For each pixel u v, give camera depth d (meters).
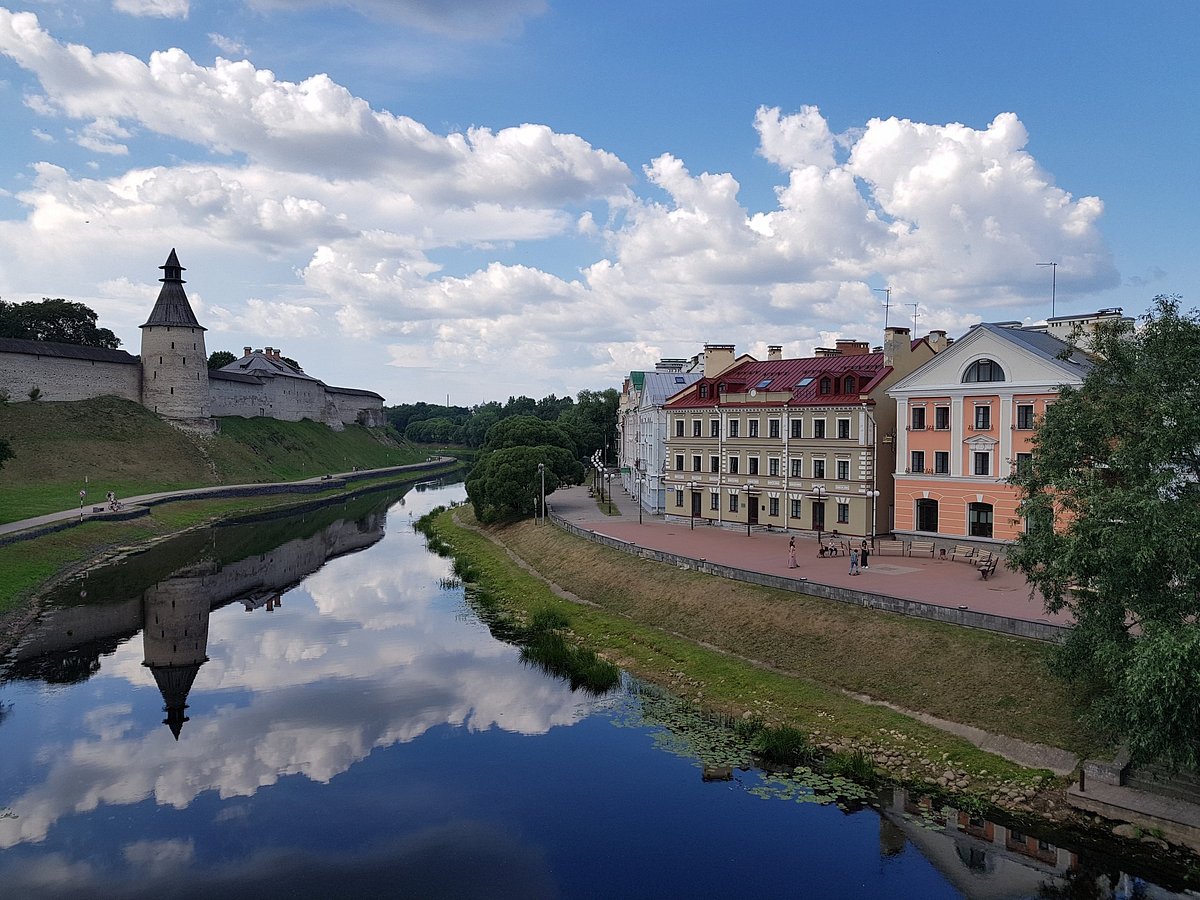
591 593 57.06
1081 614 28.34
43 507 96.50
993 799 28.69
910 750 31.97
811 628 41.69
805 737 33.94
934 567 51.78
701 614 47.44
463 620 55.16
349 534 98.06
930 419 58.53
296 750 34.19
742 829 27.55
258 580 69.50
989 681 34.09
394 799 29.92
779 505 69.81
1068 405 29.31
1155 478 24.67
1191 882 23.73
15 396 130.00
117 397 145.50
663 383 89.19
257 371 192.12
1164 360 26.55
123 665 45.69
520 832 27.59
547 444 114.12
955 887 24.03
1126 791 27.41
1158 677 22.70
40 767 32.81
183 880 25.03
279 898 24.08
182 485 128.62
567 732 35.72
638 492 96.38
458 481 190.00
